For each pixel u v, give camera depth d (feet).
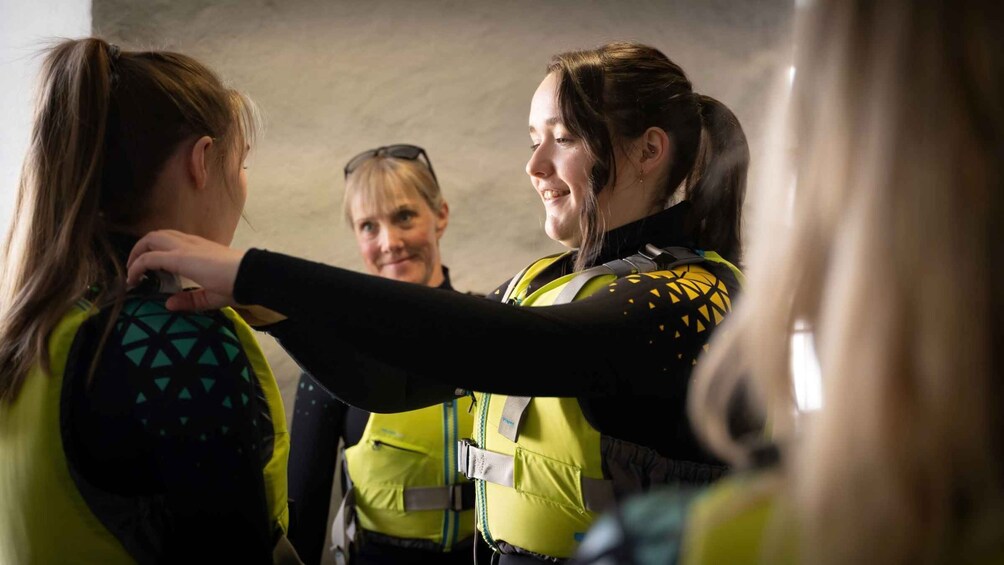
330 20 7.25
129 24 6.70
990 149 1.15
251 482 2.53
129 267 2.63
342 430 5.77
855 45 1.24
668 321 2.93
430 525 5.25
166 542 2.47
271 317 3.25
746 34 7.72
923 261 1.13
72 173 2.71
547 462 3.14
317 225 7.30
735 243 3.64
